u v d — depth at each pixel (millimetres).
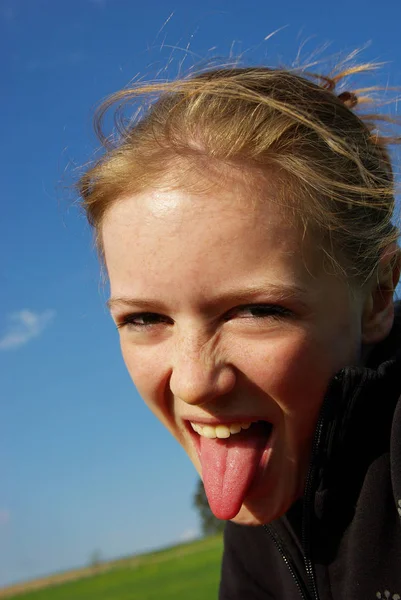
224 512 501
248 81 548
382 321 532
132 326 509
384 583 502
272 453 502
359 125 566
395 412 485
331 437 498
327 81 606
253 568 639
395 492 474
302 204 484
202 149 488
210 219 468
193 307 475
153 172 487
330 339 492
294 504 545
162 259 474
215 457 507
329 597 543
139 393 528
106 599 3279
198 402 479
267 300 469
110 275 514
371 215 536
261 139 489
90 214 571
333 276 494
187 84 553
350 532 518
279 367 478
